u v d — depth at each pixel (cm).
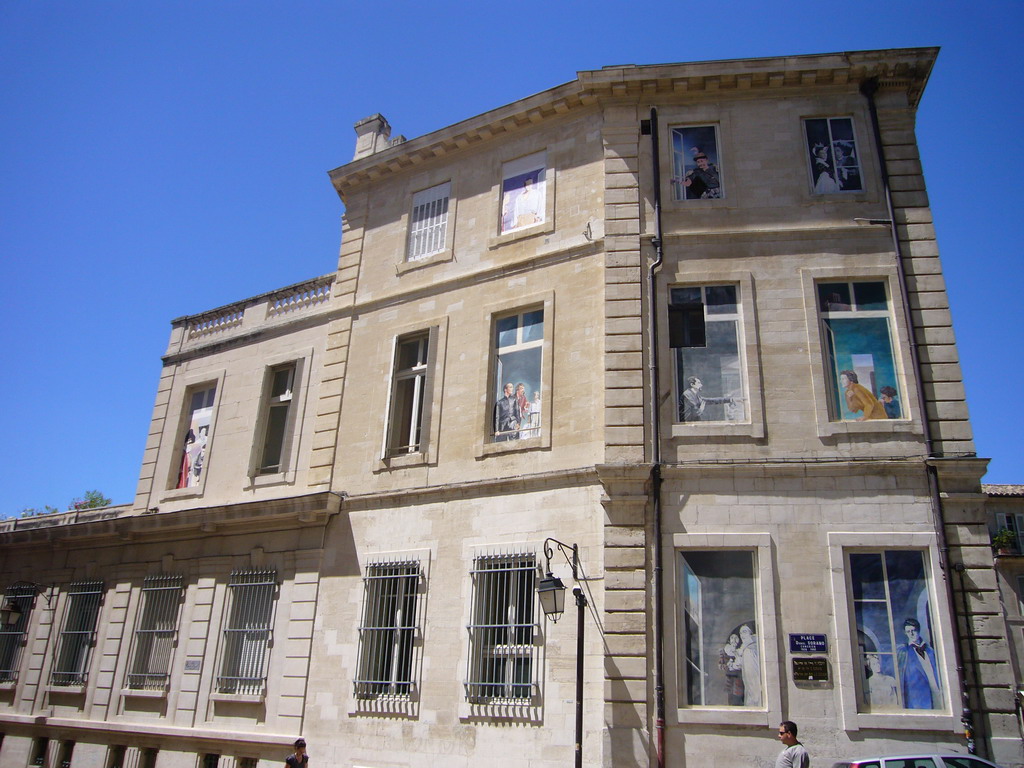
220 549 1986
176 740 1838
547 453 1605
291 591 1817
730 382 1542
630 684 1348
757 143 1714
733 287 1609
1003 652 1295
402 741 1545
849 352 1535
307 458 1972
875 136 1673
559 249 1762
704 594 1402
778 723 1299
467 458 1706
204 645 1897
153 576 2077
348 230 2180
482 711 1479
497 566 1578
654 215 1684
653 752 1305
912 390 1479
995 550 3541
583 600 1389
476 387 1759
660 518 1446
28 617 2292
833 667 1320
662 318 1598
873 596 1363
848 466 1426
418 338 1944
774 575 1384
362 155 2295
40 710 2117
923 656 1321
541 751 1400
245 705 1777
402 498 1752
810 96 1736
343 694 1650
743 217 1658
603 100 1811
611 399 1545
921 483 1408
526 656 1488
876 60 1692
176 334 2447
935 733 1271
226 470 2117
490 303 1820
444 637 1578
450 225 1978
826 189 1667
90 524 2188
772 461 1451
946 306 1525
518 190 1911
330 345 2052
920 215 1598
